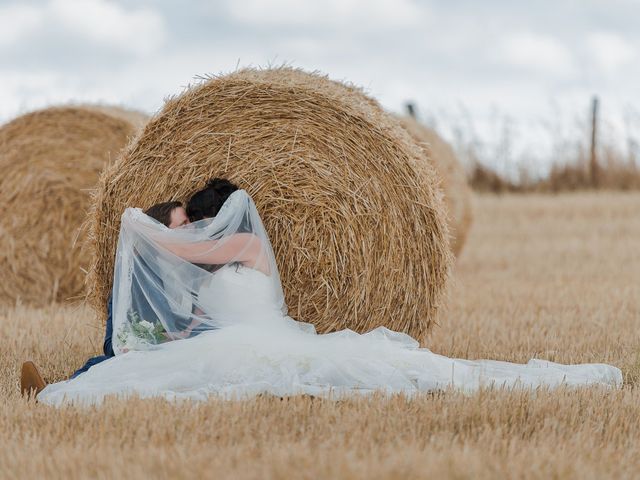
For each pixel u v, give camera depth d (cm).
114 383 614
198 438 489
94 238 736
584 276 1250
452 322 907
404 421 520
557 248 1578
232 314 659
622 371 696
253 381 612
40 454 458
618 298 1041
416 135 1257
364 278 716
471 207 1426
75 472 434
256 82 725
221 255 667
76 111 1062
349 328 720
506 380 636
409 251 724
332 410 535
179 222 689
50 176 1052
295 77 755
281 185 719
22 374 620
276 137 723
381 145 721
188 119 730
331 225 714
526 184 2477
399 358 646
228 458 444
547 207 2123
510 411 541
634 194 2341
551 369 671
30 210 1051
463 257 1495
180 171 727
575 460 458
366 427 507
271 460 441
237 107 728
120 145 1061
